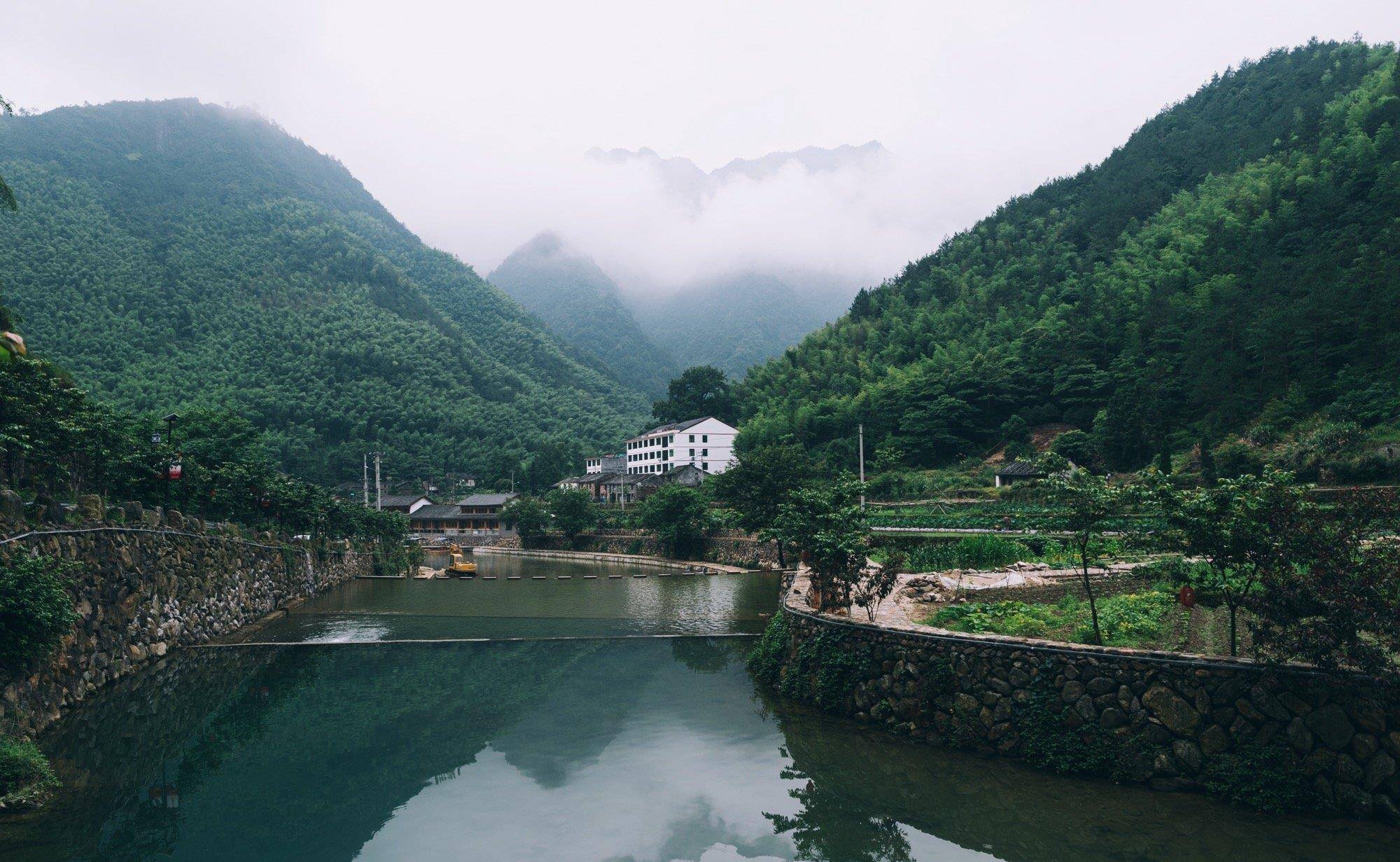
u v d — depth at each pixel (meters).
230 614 32.44
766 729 18.17
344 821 13.45
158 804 14.15
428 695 21.84
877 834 12.68
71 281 166.75
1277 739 12.30
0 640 14.91
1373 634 12.04
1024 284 130.00
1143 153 165.88
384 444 156.12
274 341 180.25
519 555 91.38
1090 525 16.12
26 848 12.11
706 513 71.00
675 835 12.77
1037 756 14.45
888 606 22.62
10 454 22.75
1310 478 47.62
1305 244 91.19
